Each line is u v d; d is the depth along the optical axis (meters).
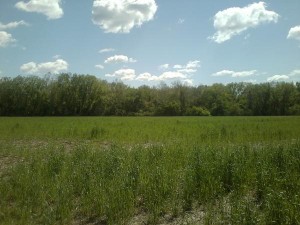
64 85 104.94
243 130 27.78
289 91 107.19
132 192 9.25
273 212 7.34
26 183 10.44
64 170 11.83
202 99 111.38
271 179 9.43
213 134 23.31
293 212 7.20
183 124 38.16
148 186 9.56
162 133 26.09
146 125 36.44
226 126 33.31
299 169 10.75
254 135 23.69
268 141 20.64
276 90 107.88
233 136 23.06
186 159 12.80
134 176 10.45
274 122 41.81
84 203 8.98
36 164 13.12
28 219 8.19
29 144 22.31
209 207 8.32
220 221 7.56
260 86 110.19
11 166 13.92
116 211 8.34
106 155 13.47
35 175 11.38
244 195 9.33
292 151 12.73
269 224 7.13
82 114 106.75
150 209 8.61
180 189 9.69
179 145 16.11
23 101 101.94
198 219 8.05
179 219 8.17
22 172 11.87
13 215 8.58
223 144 18.08
